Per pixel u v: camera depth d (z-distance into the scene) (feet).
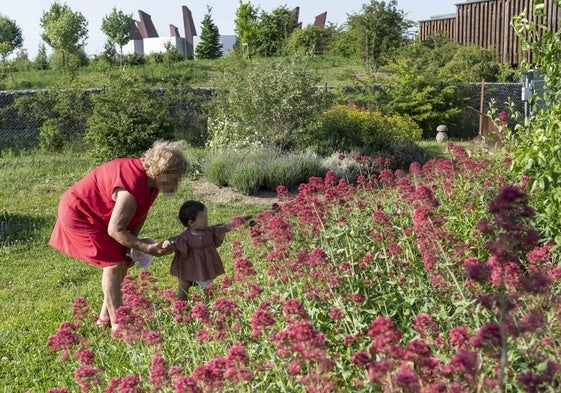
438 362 9.86
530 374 8.69
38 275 24.59
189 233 19.30
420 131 64.18
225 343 13.33
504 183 20.93
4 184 40.83
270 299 15.37
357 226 18.49
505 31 86.33
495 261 9.98
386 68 73.31
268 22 133.28
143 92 50.55
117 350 16.58
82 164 47.52
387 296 14.29
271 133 49.32
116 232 17.57
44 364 16.69
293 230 18.75
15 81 84.99
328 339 12.87
